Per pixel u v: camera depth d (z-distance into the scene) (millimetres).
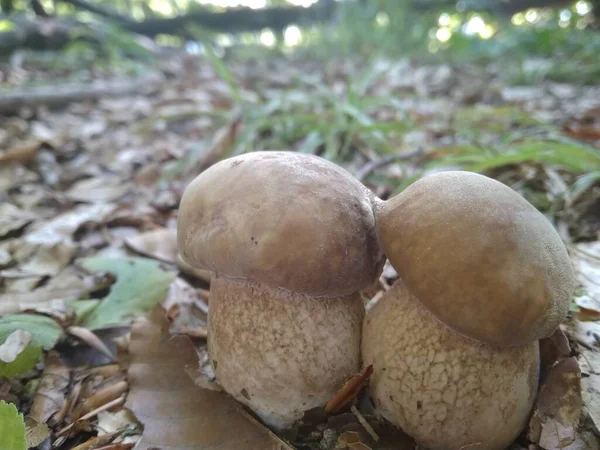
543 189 264
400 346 132
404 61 644
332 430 143
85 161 385
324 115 383
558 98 491
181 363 158
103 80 674
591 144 320
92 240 266
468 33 812
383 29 802
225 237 127
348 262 129
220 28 1031
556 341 145
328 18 984
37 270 227
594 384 144
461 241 118
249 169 134
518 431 134
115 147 423
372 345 140
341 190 134
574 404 136
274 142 365
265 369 135
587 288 181
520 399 129
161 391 152
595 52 606
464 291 116
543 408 136
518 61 638
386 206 138
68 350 181
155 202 316
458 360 126
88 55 787
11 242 249
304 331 135
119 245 264
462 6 892
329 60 783
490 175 281
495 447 133
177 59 888
